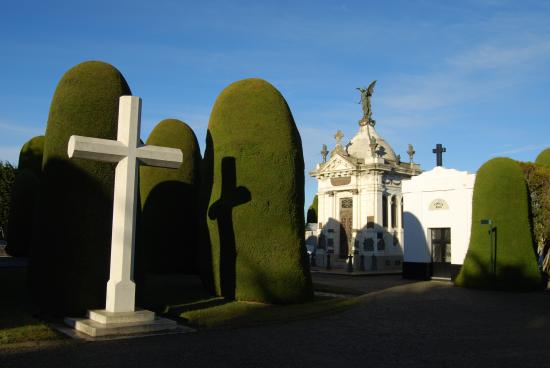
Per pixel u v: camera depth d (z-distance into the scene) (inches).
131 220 516.4
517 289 940.6
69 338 458.9
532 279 949.8
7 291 660.7
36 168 1141.7
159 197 949.2
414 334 506.9
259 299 683.4
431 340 476.7
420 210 1402.6
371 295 851.4
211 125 772.6
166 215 943.0
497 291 936.9
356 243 1924.2
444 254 1389.0
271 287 682.8
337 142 2062.0
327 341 469.1
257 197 709.3
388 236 1942.7
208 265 738.2
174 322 514.0
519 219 981.2
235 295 697.0
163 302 664.4
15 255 1026.7
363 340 474.9
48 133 603.8
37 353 398.3
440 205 1366.9
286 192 717.3
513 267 951.0
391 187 1999.3
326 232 2039.9
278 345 447.5
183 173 964.0
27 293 642.2
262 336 488.1
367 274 1630.2
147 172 967.0
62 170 583.8
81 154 502.6
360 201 1961.1
